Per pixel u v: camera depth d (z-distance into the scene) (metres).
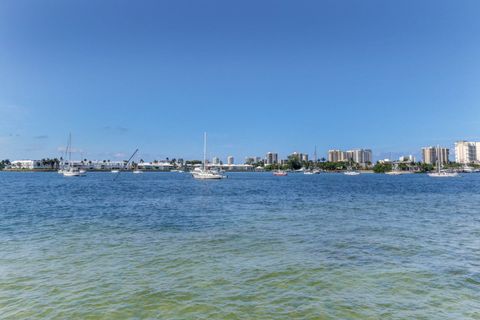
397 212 40.34
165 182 130.62
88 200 55.12
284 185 111.75
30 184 107.44
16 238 24.61
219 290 14.27
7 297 13.53
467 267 17.59
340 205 48.31
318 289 14.43
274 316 11.93
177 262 18.34
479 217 36.22
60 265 17.77
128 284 14.95
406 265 17.89
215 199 58.19
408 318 11.83
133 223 31.59
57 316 11.95
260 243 22.97
